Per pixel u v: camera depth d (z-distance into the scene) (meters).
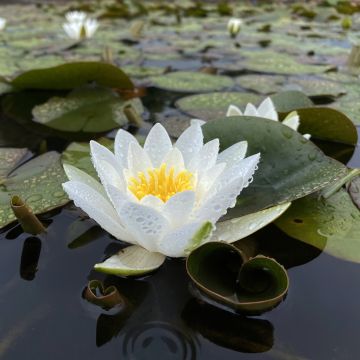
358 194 0.31
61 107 0.51
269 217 0.25
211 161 0.26
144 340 0.21
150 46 0.94
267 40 1.02
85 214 0.30
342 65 0.76
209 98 0.52
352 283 0.25
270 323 0.22
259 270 0.22
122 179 0.25
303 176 0.29
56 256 0.26
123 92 0.56
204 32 1.16
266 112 0.36
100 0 1.92
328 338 0.22
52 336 0.22
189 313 0.23
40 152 0.39
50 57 0.80
